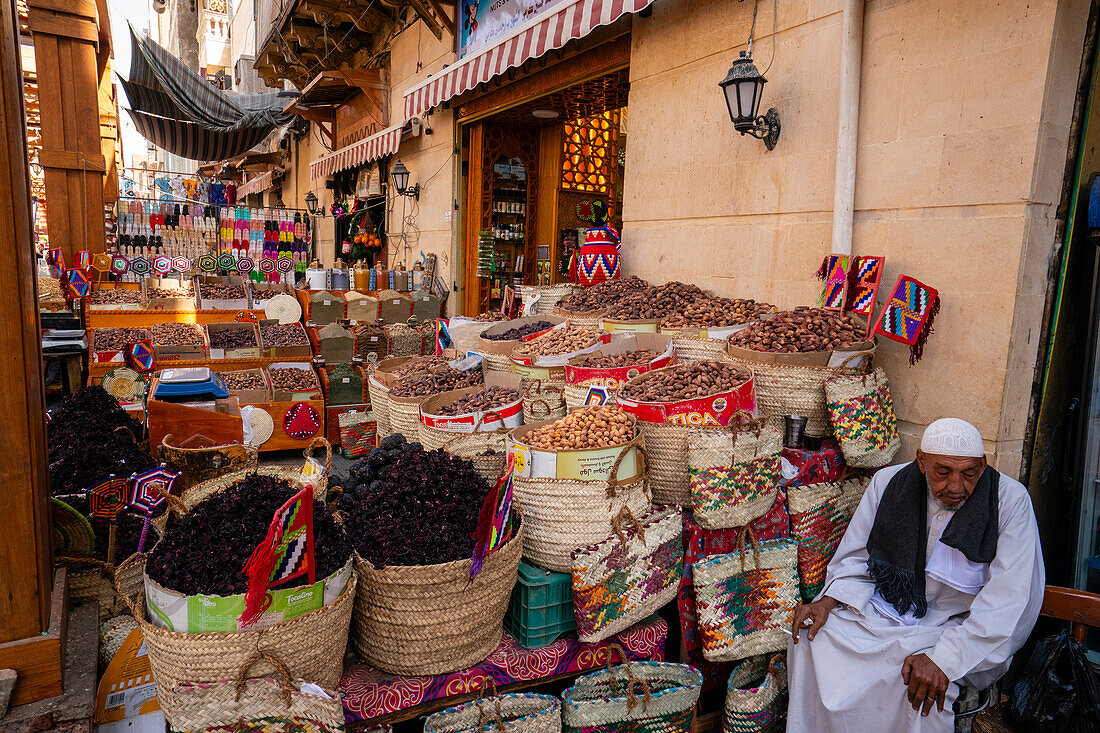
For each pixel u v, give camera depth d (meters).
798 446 3.27
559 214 9.74
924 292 3.40
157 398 4.26
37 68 8.71
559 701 2.28
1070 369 3.36
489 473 3.02
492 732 2.18
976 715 2.50
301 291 8.29
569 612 2.54
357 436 6.58
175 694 1.79
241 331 7.11
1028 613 2.47
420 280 10.04
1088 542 3.30
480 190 9.70
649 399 3.04
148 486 2.56
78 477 2.88
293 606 1.91
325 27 12.41
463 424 3.32
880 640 2.54
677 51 5.53
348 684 2.20
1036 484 3.36
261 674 1.86
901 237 3.75
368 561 2.19
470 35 9.09
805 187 4.42
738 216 4.98
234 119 14.61
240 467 3.39
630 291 5.42
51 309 8.94
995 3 3.29
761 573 2.81
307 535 1.93
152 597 1.90
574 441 2.61
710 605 2.66
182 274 9.64
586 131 9.75
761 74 4.66
